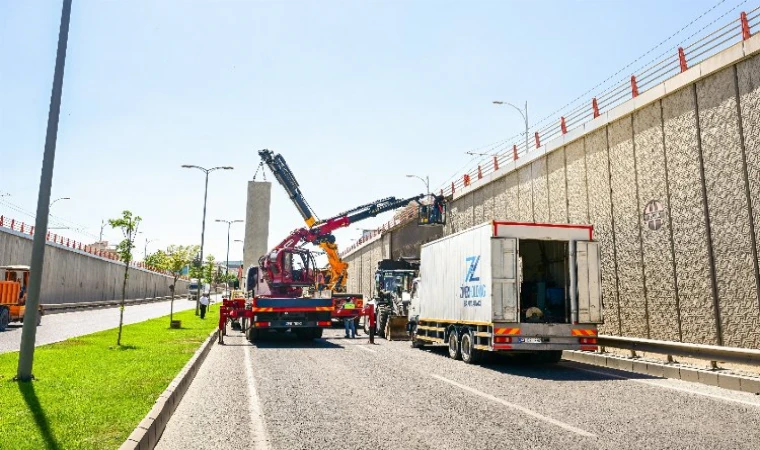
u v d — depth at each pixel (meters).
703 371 11.02
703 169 13.62
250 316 19.73
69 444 5.35
